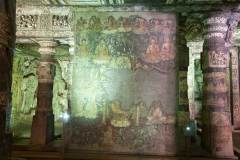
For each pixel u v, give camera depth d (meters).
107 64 12.67
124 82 12.55
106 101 12.55
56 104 20.53
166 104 12.38
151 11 12.64
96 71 12.69
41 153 12.02
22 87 19.92
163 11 12.57
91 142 12.41
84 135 12.46
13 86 19.58
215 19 12.00
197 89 18.03
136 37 12.69
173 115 12.30
